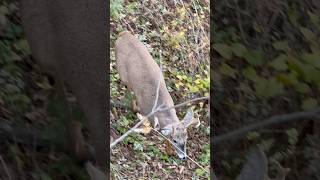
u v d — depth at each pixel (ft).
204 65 22.56
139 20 23.38
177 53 22.79
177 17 23.27
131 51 21.58
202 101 21.35
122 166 18.38
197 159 19.58
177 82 22.16
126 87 21.42
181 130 19.17
